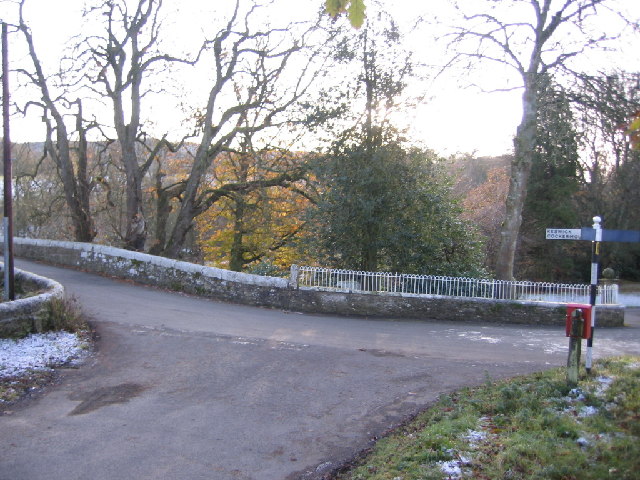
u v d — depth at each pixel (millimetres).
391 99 18281
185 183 26016
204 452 5770
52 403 7250
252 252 28297
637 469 4348
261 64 24422
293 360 9586
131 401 7375
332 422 6668
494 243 32406
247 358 9641
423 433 5812
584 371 7488
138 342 10555
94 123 22969
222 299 16438
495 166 41062
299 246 21781
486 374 7895
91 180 24438
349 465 5457
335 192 18422
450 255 19656
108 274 19703
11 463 5445
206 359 9523
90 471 5297
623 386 6484
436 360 9898
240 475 5254
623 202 30109
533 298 16328
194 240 33062
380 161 17812
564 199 30656
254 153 23953
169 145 24484
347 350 10523
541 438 5215
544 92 16484
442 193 19219
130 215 22625
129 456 5648
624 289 28797
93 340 10594
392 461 5176
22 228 30062
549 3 16359
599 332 14555
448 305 15852
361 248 18453
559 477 4383
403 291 16016
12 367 8406
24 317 10062
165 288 17672
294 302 15703
